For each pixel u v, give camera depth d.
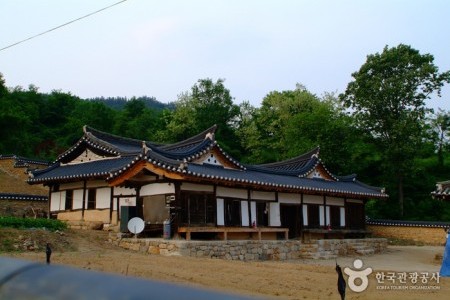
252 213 33.91
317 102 72.44
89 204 35.66
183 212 28.58
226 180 29.41
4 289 2.01
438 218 61.03
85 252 24.16
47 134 89.81
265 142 75.06
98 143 38.56
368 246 41.44
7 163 54.41
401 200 60.69
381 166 63.56
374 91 59.72
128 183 30.28
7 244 22.92
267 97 78.06
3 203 39.56
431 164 71.06
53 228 28.92
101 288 1.77
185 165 26.89
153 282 1.80
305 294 16.27
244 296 1.77
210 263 22.33
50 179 36.84
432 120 72.19
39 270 2.13
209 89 82.50
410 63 60.47
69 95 106.31
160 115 98.56
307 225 39.12
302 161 47.19
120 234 28.81
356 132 63.66
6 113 66.38
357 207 46.22
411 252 41.97
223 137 81.69
